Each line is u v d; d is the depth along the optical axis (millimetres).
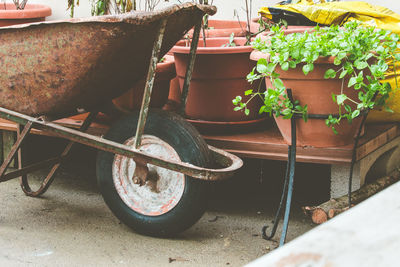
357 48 2188
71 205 3129
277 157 2857
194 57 2773
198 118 3082
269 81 2434
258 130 3143
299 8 3133
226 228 2852
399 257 613
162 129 2619
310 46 2182
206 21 3713
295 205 3143
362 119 2461
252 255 2553
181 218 2645
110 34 2328
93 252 2566
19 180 3473
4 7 4699
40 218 2936
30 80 2609
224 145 2977
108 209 3090
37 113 2715
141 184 2666
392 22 3002
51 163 3064
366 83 2367
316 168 3646
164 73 3088
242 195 3297
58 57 2480
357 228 665
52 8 4746
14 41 2533
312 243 638
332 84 2268
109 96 2816
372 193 2797
